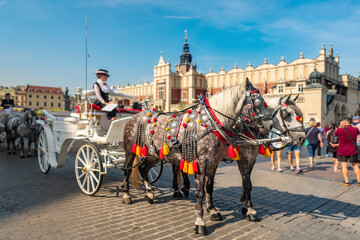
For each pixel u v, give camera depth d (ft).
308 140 32.42
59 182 22.25
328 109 117.80
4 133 49.14
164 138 14.20
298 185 22.76
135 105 24.48
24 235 11.89
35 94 310.45
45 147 25.11
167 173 27.35
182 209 15.79
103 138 17.71
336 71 148.36
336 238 12.19
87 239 11.55
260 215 14.87
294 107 12.71
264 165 33.22
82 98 20.61
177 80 187.83
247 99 12.42
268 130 12.80
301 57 142.00
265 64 156.25
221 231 12.68
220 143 12.79
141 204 16.71
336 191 20.90
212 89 183.21
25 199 17.35
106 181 23.02
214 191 20.42
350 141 22.94
